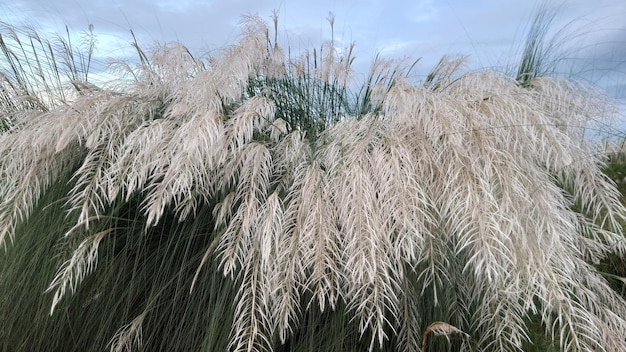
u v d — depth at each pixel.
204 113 1.75
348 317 1.70
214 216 1.88
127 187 1.79
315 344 1.69
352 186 1.62
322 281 1.66
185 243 1.95
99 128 1.86
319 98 2.62
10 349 1.93
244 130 1.74
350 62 2.60
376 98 2.11
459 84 2.16
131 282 1.84
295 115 2.53
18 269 1.95
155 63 2.30
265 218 1.59
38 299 1.91
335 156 1.81
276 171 1.99
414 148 1.79
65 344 1.93
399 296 1.68
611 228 2.17
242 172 1.80
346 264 1.50
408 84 1.88
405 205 1.55
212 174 1.88
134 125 2.06
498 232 1.54
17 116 2.48
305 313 1.76
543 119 1.83
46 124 1.98
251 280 1.56
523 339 1.64
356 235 1.52
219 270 1.78
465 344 1.65
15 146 2.10
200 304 1.77
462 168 1.67
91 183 1.73
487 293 1.64
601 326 1.60
